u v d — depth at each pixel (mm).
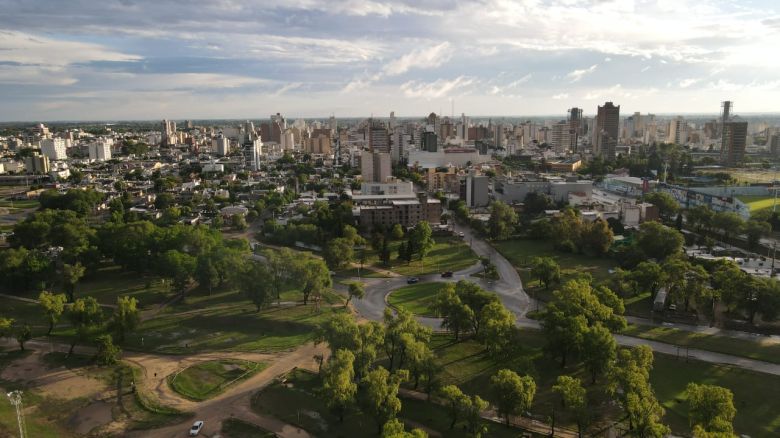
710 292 198375
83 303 177500
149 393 147875
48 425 132375
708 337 184625
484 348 175375
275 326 194625
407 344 148125
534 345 178375
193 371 159750
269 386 150500
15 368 161750
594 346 149500
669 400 143250
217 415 136875
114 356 165750
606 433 129250
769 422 133250
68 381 154250
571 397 124312
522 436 128250
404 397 145875
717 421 113125
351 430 130125
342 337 150125
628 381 129250
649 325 195875
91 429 131375
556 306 173375
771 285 194500
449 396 128000
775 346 176875
